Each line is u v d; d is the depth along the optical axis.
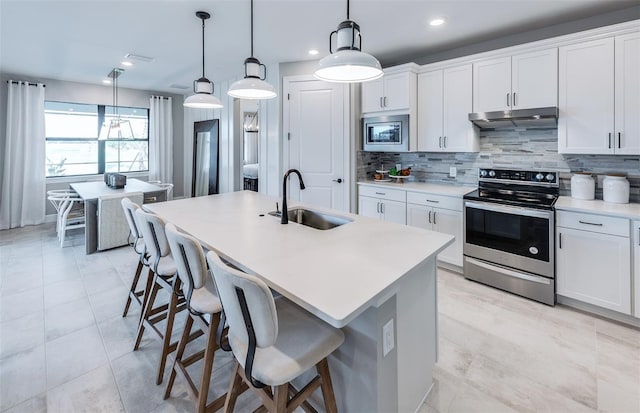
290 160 4.49
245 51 3.97
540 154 3.35
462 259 3.43
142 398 1.83
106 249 4.30
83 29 3.31
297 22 3.10
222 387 1.92
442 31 3.32
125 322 2.60
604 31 2.64
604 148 2.71
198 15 2.95
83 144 6.21
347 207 4.37
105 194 4.36
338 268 1.46
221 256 1.67
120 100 6.41
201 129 6.49
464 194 3.39
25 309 2.79
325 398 1.40
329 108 4.34
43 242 4.68
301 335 1.36
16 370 2.03
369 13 2.91
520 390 1.87
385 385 1.41
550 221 2.75
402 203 3.90
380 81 4.05
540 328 2.47
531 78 3.04
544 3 2.73
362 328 1.38
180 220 2.34
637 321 2.46
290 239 1.88
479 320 2.59
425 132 3.88
